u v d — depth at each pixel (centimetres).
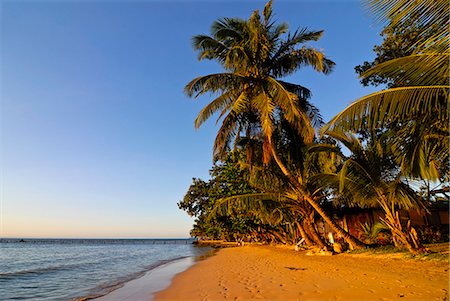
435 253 1128
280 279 977
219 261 2158
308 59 1636
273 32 1694
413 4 441
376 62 1541
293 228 2823
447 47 523
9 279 1794
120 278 1717
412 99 627
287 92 1448
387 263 1110
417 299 589
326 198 2156
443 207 2144
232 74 1597
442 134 735
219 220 3597
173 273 1703
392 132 1179
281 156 1809
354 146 1255
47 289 1412
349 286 760
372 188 1291
